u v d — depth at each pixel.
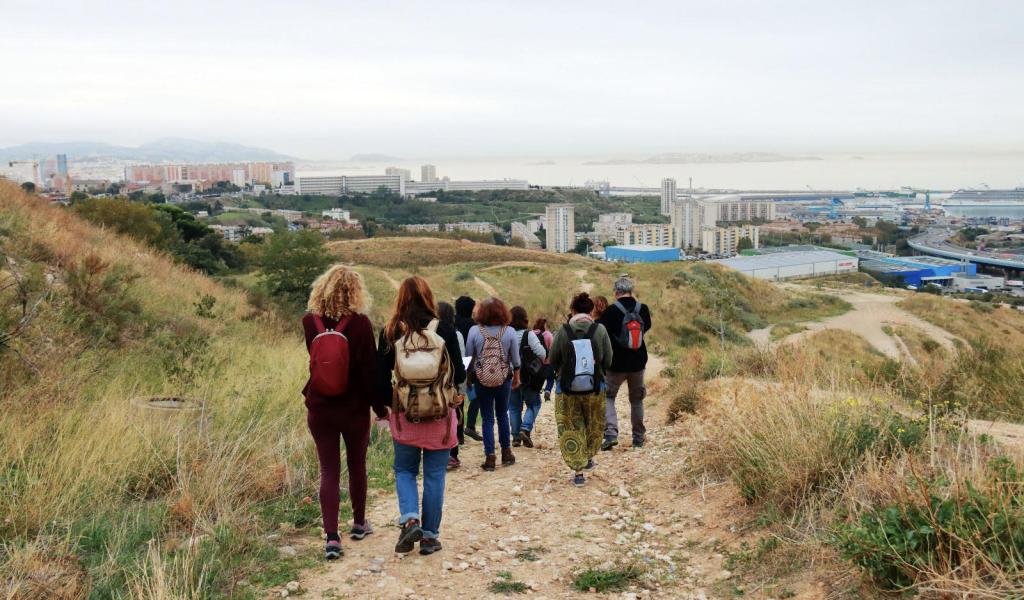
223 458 5.71
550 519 5.48
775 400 5.84
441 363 4.48
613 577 4.17
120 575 3.91
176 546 4.37
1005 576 3.04
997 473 3.67
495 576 4.27
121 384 7.97
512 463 7.45
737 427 5.80
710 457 6.09
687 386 9.52
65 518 4.57
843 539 3.62
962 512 3.43
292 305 21.02
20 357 7.30
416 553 4.64
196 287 17.95
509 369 7.20
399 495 4.56
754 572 4.08
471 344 7.20
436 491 4.65
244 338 13.62
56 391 6.96
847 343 32.72
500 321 7.18
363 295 4.54
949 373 8.86
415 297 4.52
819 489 4.62
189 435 6.35
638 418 7.84
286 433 7.14
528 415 8.49
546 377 8.39
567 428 6.61
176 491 5.28
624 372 7.76
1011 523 3.33
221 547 4.38
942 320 42.16
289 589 3.96
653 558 4.55
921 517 3.53
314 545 4.74
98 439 5.74
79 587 3.71
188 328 12.37
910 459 4.14
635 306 7.79
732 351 12.64
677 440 7.71
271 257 22.91
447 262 65.62
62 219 17.83
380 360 4.53
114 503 5.07
